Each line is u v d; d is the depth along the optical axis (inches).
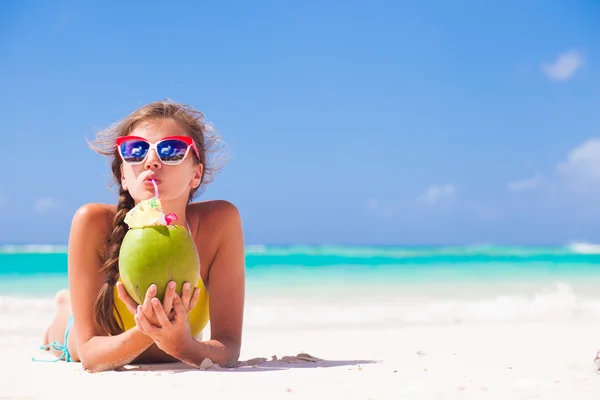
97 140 167.8
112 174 168.4
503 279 634.2
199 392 122.7
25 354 205.0
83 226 156.9
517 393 123.0
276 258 987.9
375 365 160.2
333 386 128.3
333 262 900.0
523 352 204.2
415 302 433.1
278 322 336.8
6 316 342.0
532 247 2059.5
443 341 241.8
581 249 1733.5
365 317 358.9
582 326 306.2
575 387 129.6
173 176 151.7
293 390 124.4
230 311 165.2
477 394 122.0
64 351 185.0
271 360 178.5
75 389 128.7
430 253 1342.3
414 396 119.6
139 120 159.0
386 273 700.0
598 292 520.4
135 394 122.1
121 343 146.5
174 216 129.3
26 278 580.4
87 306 155.6
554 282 606.5
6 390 128.6
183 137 152.4
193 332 167.9
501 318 365.7
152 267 124.7
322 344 234.2
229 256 166.9
